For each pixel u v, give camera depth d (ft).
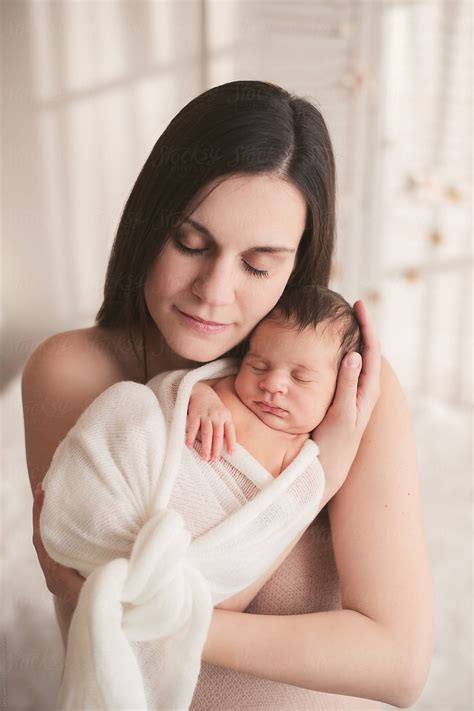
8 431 4.30
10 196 4.32
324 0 7.53
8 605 3.06
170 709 1.98
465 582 6.05
